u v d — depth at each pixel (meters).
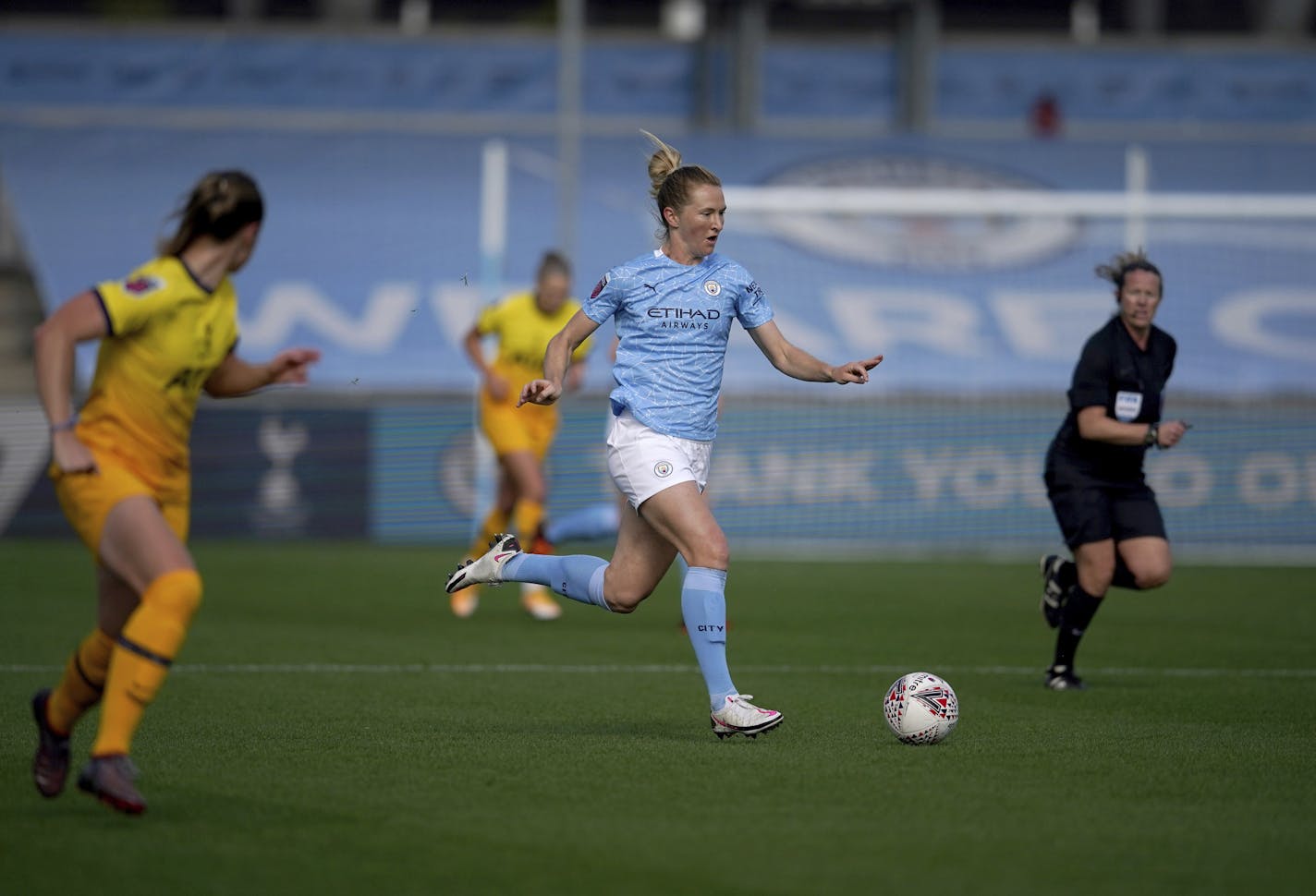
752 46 101.75
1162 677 31.95
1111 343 29.48
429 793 19.30
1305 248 91.62
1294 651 36.53
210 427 64.62
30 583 48.94
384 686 29.59
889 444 66.69
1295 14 112.81
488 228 63.75
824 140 100.81
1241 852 16.64
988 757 22.11
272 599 46.16
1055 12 120.69
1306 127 104.19
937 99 104.44
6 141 98.00
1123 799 19.23
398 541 65.12
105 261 90.56
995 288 90.00
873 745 23.02
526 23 120.19
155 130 99.69
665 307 22.45
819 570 58.00
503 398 42.91
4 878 15.30
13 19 102.81
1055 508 30.28
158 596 17.25
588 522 43.31
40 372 16.92
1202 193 97.75
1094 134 103.69
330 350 85.25
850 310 88.12
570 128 77.06
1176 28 121.06
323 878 15.34
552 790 19.48
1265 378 83.75
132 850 16.38
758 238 92.56
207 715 25.80
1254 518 65.12
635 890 14.99
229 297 18.47
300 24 105.19
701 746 22.70
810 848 16.61
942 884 15.26
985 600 47.78
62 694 18.33
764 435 66.62
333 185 96.38
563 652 35.50
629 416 22.61
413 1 119.31
